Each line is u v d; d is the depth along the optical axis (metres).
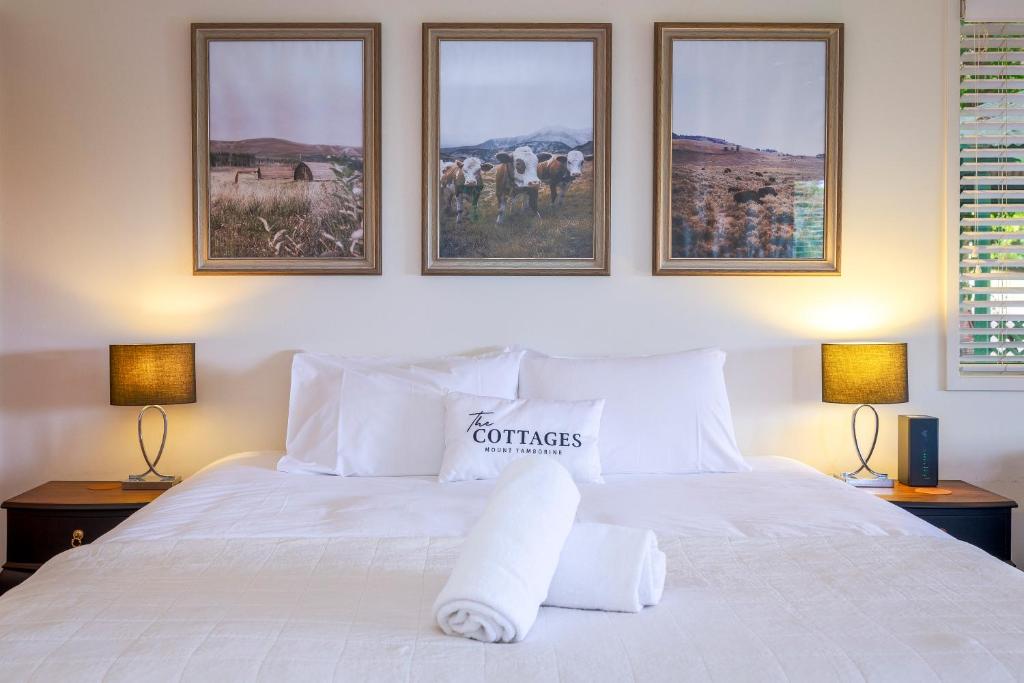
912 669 1.27
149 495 2.86
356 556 1.81
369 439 2.75
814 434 3.20
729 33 3.13
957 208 3.18
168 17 3.11
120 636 1.37
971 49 3.19
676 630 1.42
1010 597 1.57
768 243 3.17
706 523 2.12
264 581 1.65
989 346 3.19
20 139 3.11
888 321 3.20
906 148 3.19
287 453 2.82
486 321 3.16
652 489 2.49
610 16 3.13
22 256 3.12
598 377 2.86
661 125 3.13
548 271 3.14
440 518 2.15
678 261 3.16
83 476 3.16
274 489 2.47
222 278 3.14
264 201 3.13
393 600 1.55
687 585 1.66
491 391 2.87
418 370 2.91
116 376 2.90
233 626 1.41
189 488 2.47
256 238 3.13
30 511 2.76
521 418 2.63
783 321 3.19
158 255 3.14
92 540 2.75
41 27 3.10
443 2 3.12
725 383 3.19
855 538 1.95
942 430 3.21
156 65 3.11
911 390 3.21
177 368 2.92
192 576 1.68
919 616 1.47
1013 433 3.21
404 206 3.15
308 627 1.41
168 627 1.41
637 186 3.16
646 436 2.77
